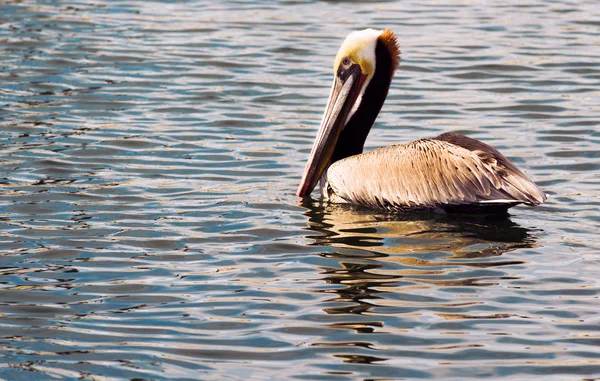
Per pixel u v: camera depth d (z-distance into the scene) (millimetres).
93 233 12914
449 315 10422
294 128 18125
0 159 15992
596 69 21797
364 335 9984
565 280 11289
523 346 9727
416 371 9258
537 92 20219
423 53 23141
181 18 26203
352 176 14086
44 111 18766
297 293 11008
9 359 9523
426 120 18609
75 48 23078
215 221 13438
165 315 10523
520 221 13305
